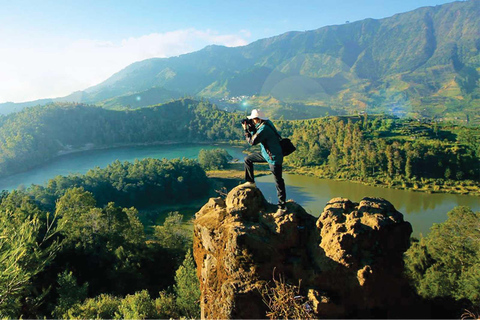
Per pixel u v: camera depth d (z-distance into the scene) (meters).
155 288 29.14
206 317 5.35
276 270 5.08
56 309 17.52
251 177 6.38
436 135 134.75
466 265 22.98
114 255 29.38
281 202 5.75
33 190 79.94
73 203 35.91
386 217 5.31
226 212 5.83
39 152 165.00
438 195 91.69
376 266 4.96
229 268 5.05
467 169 104.56
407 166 105.62
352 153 120.75
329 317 4.78
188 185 103.12
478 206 81.00
